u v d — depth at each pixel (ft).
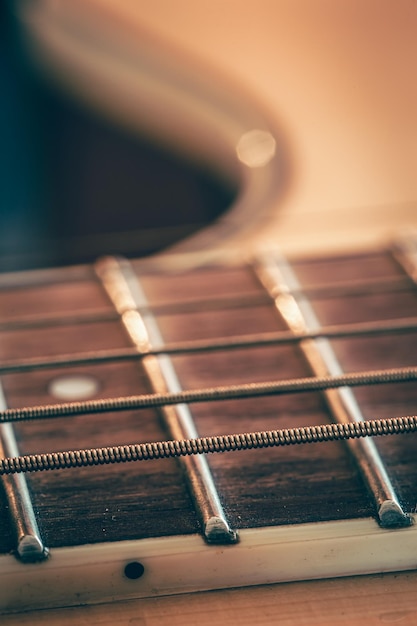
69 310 0.56
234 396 0.48
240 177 0.77
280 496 0.45
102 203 0.98
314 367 0.51
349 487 0.45
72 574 0.43
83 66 0.90
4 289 0.58
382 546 0.44
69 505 0.44
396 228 0.65
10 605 0.43
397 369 0.50
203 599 0.43
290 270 0.59
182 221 0.92
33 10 0.95
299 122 0.79
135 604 0.43
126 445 0.47
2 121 0.98
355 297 0.56
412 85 0.83
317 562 0.44
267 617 0.42
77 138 0.96
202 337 0.54
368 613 0.43
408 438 0.47
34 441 0.47
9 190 1.00
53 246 0.89
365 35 0.92
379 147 0.75
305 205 0.68
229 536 0.43
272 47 0.91
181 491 0.45
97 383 0.51
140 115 0.89
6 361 0.52
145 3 0.99
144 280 0.59
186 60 0.89
